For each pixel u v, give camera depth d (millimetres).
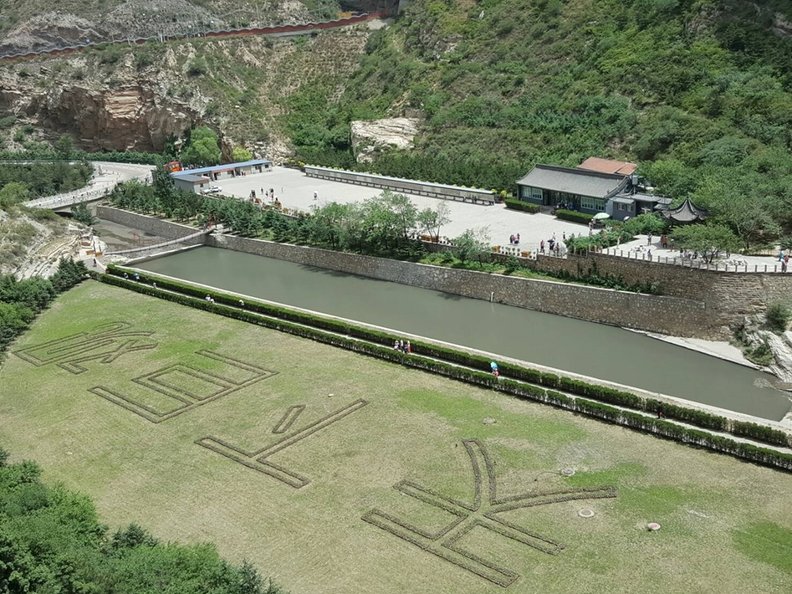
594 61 140250
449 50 167125
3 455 51688
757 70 117875
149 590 35188
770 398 65000
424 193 127188
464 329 82938
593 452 54906
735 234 83500
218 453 57562
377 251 103938
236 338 81062
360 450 56750
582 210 106812
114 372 73438
